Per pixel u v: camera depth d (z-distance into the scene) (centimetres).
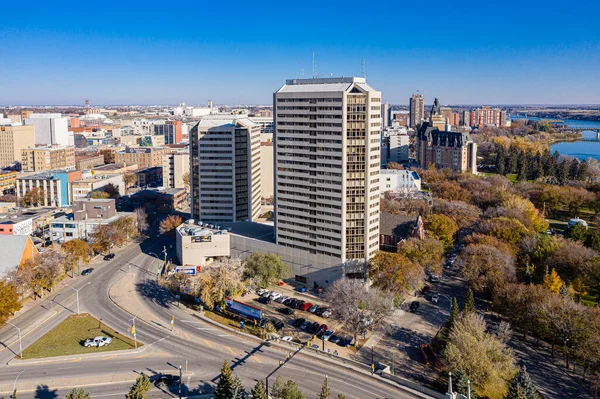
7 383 13800
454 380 13612
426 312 19275
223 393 12138
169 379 13812
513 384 12412
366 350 16250
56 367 14712
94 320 18112
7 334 16950
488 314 19038
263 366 14862
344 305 17075
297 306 19675
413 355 15912
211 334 17100
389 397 13200
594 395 13800
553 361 15712
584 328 14950
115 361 15112
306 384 13812
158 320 18212
